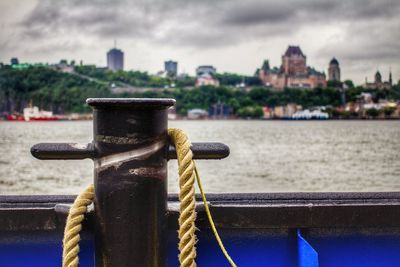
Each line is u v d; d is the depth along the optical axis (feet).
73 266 5.98
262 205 7.40
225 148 6.31
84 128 556.92
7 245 7.42
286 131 534.78
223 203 7.62
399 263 7.79
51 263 7.46
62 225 7.18
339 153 257.34
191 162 6.06
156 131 5.98
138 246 5.94
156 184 6.01
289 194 7.79
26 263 7.45
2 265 7.44
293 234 7.73
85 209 6.22
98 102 5.76
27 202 7.47
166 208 6.25
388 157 236.84
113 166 5.87
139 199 5.90
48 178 160.56
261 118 633.20
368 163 205.67
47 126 552.41
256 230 7.70
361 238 7.76
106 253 5.97
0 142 376.68
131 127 5.83
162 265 6.17
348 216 7.41
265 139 399.85
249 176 164.96
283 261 7.74
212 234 7.67
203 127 603.26
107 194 5.91
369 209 7.43
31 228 7.18
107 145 5.87
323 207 7.39
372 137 437.99
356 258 7.76
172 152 6.30
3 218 7.18
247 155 242.99
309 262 7.16
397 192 7.93
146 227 5.96
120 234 5.91
